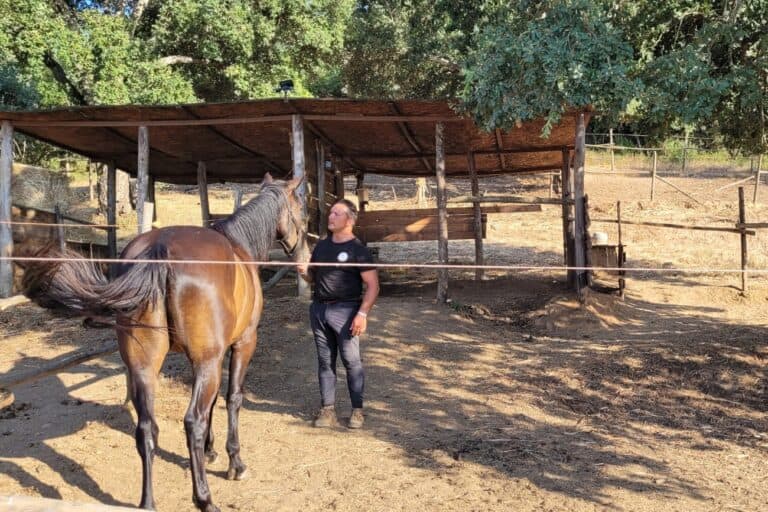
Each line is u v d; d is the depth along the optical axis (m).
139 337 3.81
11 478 4.74
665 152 28.81
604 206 19.77
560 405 6.39
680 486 4.70
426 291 12.01
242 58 19.81
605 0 8.22
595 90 7.07
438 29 18.98
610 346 8.12
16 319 10.09
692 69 7.07
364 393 6.78
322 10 20.94
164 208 22.02
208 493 3.89
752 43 7.89
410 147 12.62
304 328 8.77
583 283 9.72
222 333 4.04
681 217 18.25
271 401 6.63
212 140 11.84
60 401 6.61
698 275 12.95
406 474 4.92
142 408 3.72
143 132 10.44
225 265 4.12
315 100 9.23
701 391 6.72
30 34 16.05
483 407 6.34
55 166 23.23
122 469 5.03
